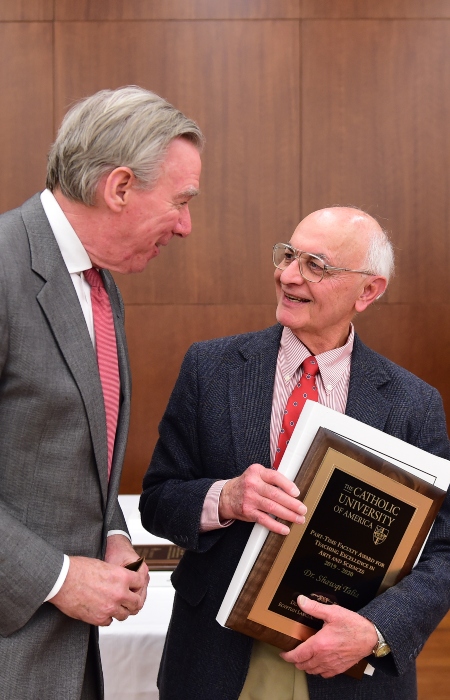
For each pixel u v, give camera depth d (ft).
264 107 12.82
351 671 4.66
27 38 12.75
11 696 4.20
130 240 4.47
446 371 13.11
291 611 4.58
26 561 4.09
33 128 12.80
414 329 13.09
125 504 9.21
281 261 5.07
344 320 5.08
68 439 4.30
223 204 12.92
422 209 12.92
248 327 13.06
